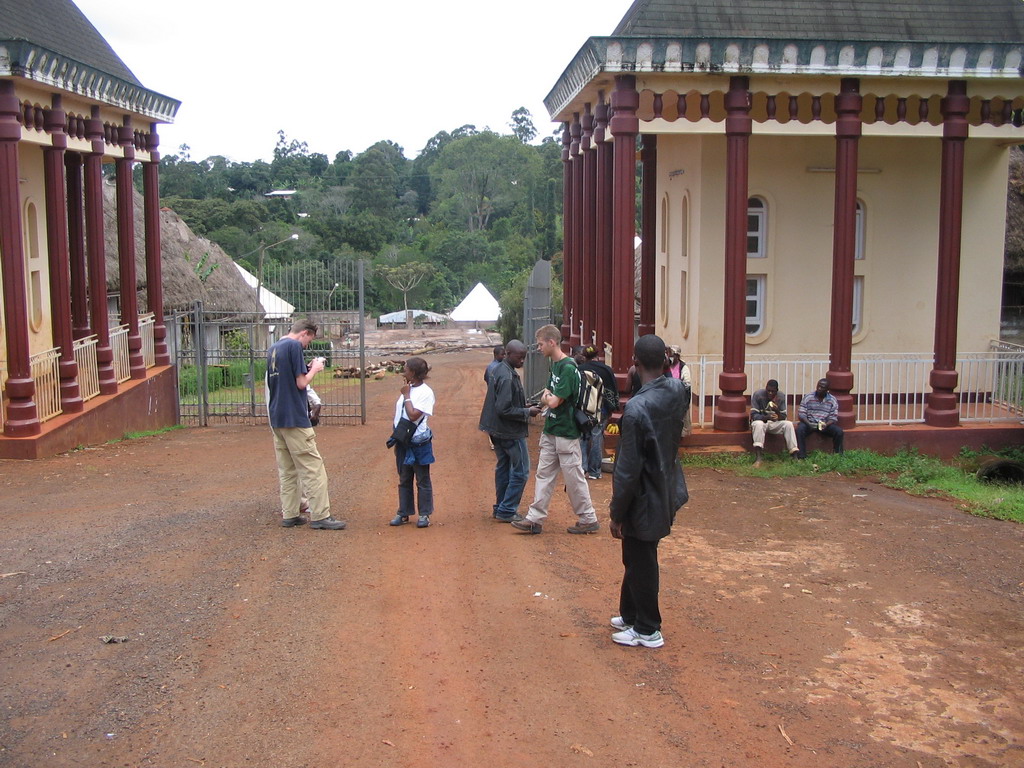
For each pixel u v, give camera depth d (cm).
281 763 472
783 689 575
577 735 509
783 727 526
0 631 631
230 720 514
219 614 668
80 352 1570
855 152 1368
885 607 727
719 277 1592
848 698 566
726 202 1370
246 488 1146
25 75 1298
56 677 561
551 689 562
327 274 2131
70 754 476
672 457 611
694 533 946
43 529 901
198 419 2016
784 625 682
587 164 1805
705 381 1547
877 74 1333
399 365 3931
